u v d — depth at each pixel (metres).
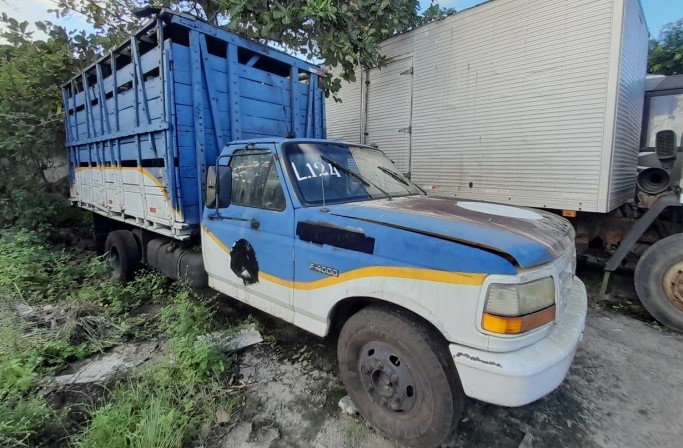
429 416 1.98
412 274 1.97
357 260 2.20
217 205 3.11
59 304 3.90
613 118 4.25
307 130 4.83
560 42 4.55
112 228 5.96
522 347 1.81
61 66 7.17
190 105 3.58
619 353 3.26
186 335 3.13
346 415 2.45
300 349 3.28
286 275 2.66
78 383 2.68
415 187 3.53
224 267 3.27
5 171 7.94
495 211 2.46
